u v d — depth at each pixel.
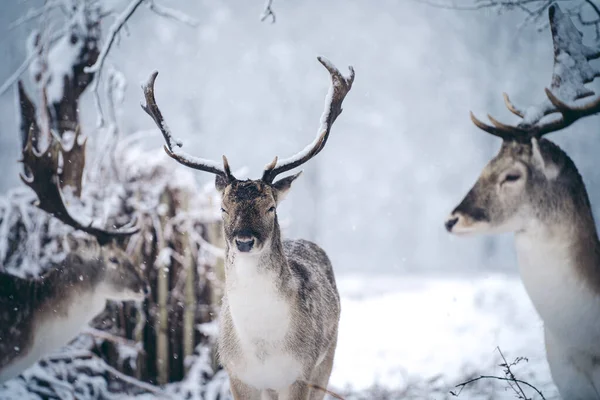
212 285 10.60
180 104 39.09
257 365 6.70
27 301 8.58
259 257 6.46
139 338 10.41
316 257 8.54
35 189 9.10
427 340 13.99
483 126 6.60
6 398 9.01
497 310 16.67
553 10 7.33
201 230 10.72
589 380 6.26
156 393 9.96
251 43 42.16
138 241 10.50
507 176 6.43
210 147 40.31
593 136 35.22
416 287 23.33
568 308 6.27
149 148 12.77
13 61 24.66
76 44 12.33
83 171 10.37
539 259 6.37
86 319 9.16
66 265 8.99
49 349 8.81
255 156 40.69
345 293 22.12
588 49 7.25
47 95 11.96
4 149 34.19
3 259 10.28
